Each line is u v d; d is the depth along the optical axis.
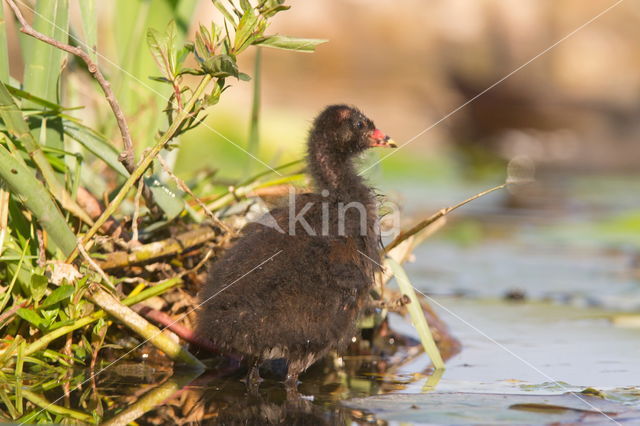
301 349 8.65
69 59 11.99
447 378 8.87
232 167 21.56
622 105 31.56
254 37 8.28
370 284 9.14
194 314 9.35
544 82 31.56
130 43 11.90
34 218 9.15
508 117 31.62
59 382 8.12
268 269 8.73
